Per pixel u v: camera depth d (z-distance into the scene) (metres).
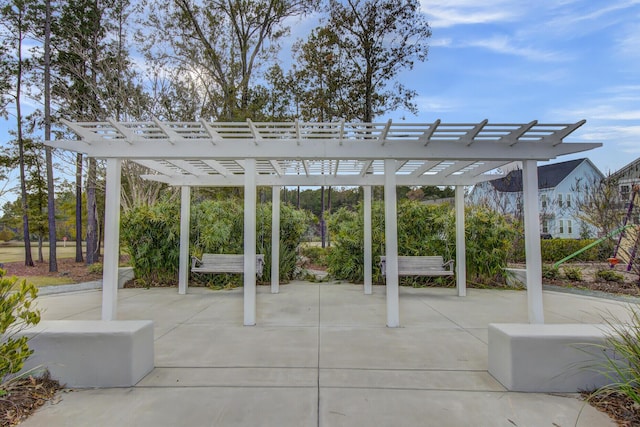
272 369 2.95
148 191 11.35
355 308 5.47
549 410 2.26
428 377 2.79
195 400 2.39
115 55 11.81
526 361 2.54
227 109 13.08
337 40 12.85
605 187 9.67
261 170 6.69
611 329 2.71
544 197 17.67
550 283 7.73
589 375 2.52
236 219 8.16
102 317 4.31
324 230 15.09
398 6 12.05
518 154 4.28
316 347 3.54
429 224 7.94
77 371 2.60
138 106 11.39
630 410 2.22
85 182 12.57
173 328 4.28
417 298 6.34
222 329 4.23
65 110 11.64
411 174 6.62
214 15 13.34
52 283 8.46
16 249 21.36
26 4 11.37
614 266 8.68
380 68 12.89
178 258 7.77
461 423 2.11
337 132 4.39
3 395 2.33
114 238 4.38
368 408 2.29
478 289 7.32
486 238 7.58
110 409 2.26
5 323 2.31
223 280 7.72
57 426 2.05
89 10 11.61
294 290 7.26
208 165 5.73
